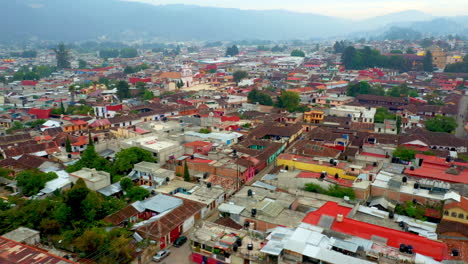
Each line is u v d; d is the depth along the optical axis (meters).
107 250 66.19
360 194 86.06
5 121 177.25
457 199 78.50
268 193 88.31
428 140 134.38
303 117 180.50
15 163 113.38
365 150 120.00
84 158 106.25
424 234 71.31
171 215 78.44
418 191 85.94
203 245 67.31
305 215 76.44
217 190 93.69
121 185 93.38
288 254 61.09
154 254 70.75
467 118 187.25
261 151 123.38
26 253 61.84
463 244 69.50
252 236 68.81
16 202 84.69
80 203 76.94
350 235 65.94
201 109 193.38
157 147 113.81
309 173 96.56
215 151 114.75
